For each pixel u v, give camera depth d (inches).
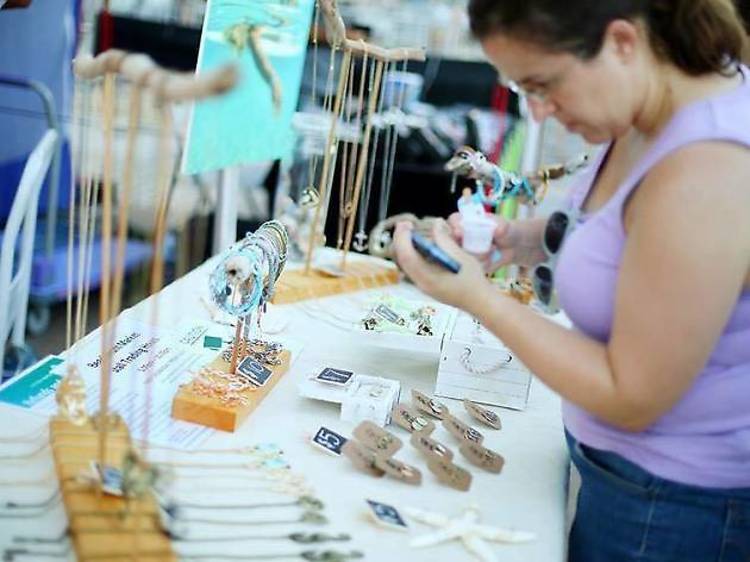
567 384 30.9
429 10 114.3
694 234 28.1
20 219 57.5
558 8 27.8
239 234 108.5
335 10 61.3
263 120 55.2
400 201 100.7
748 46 34.0
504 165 93.9
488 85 107.1
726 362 32.4
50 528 32.8
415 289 69.7
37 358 91.1
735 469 33.7
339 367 52.2
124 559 30.6
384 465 39.3
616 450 35.1
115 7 109.0
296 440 42.1
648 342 29.1
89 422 38.6
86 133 38.8
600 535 36.5
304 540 33.7
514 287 64.1
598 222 32.6
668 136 30.2
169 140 29.8
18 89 101.5
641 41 29.7
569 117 30.9
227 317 55.9
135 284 67.0
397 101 88.4
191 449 40.0
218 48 46.8
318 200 67.3
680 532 34.7
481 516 37.2
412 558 33.3
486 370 49.6
